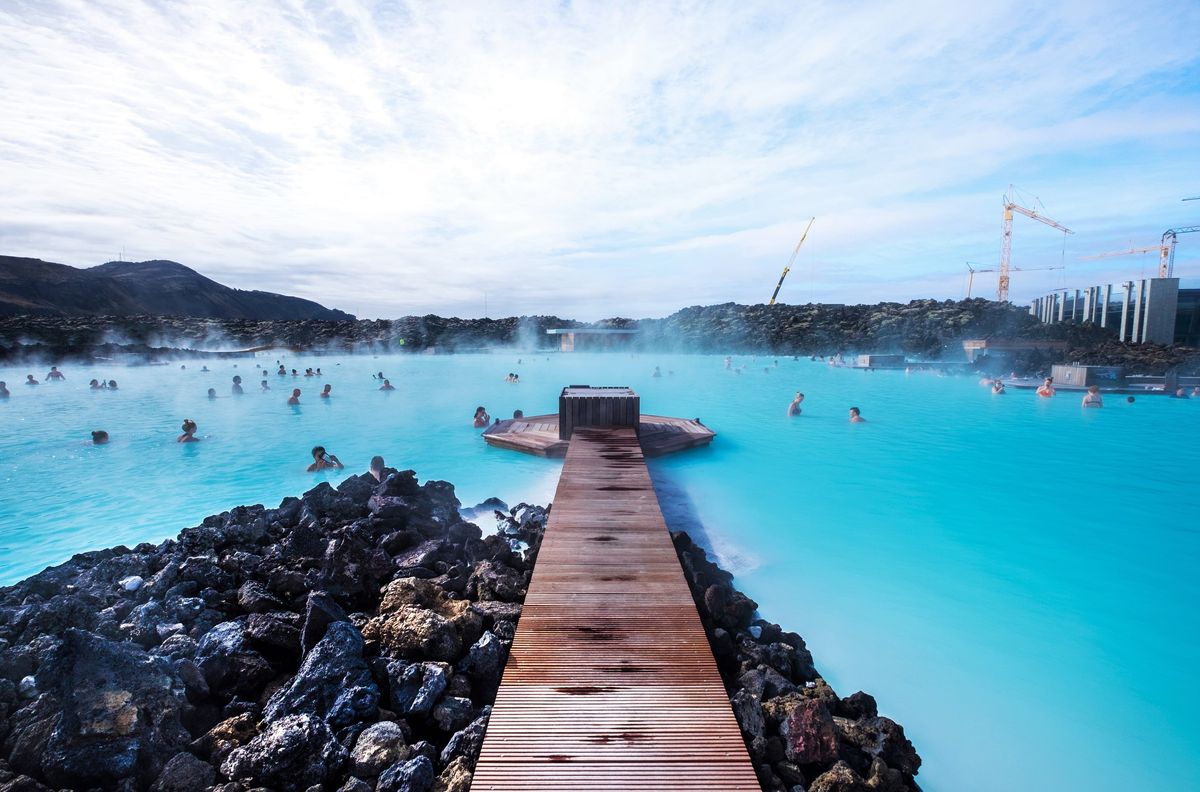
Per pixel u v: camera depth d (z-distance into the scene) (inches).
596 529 297.1
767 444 660.7
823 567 336.8
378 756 158.4
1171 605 295.0
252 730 172.6
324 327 2412.6
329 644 197.8
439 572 295.3
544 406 985.5
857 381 1299.2
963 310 2043.6
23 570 349.4
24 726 153.9
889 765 167.9
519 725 151.2
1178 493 479.2
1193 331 2491.4
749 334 2293.3
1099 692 228.7
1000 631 270.4
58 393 1063.6
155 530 411.2
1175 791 181.8
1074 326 1988.2
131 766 146.8
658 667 178.5
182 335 2171.5
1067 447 649.6
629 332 2349.9
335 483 518.3
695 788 131.9
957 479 521.0
